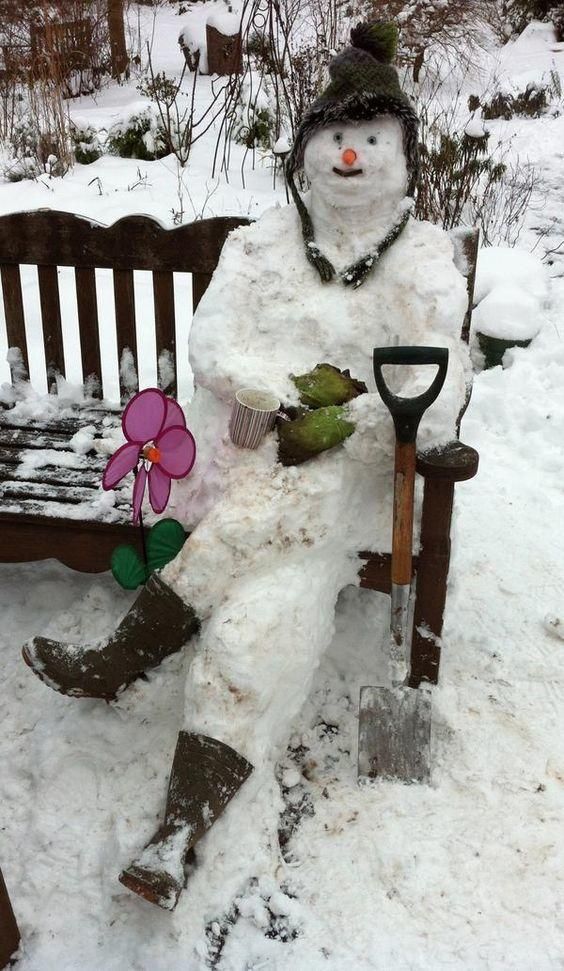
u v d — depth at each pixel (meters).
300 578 1.82
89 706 2.02
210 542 1.79
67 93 7.45
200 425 2.09
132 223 2.46
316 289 2.09
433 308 1.98
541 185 5.96
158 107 5.90
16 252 2.53
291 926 1.67
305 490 1.81
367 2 7.33
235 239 2.15
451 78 8.57
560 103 8.26
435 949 1.62
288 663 1.77
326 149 2.00
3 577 2.46
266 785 1.85
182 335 3.76
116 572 1.99
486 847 1.78
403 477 1.73
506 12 10.47
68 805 1.86
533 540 2.73
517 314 3.63
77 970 1.61
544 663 2.25
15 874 1.76
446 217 4.67
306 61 5.93
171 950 1.62
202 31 7.91
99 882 1.73
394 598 1.83
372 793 1.89
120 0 7.89
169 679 1.93
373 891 1.71
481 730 2.03
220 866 1.71
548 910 1.68
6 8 6.62
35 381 3.38
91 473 2.24
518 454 3.16
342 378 1.97
